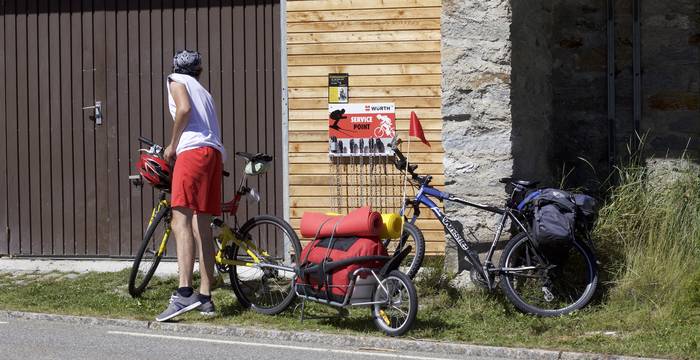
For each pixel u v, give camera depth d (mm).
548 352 10523
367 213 11445
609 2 14812
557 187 14891
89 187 15883
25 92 15992
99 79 15797
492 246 12711
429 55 14352
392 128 14445
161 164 13211
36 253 16016
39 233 16016
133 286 13352
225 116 15414
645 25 14688
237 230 12758
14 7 15969
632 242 13227
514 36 13477
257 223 12680
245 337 11539
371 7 14469
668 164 14602
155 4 15594
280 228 12586
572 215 12086
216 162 12156
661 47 14641
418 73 14375
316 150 14719
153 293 13609
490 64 13359
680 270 12648
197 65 12312
